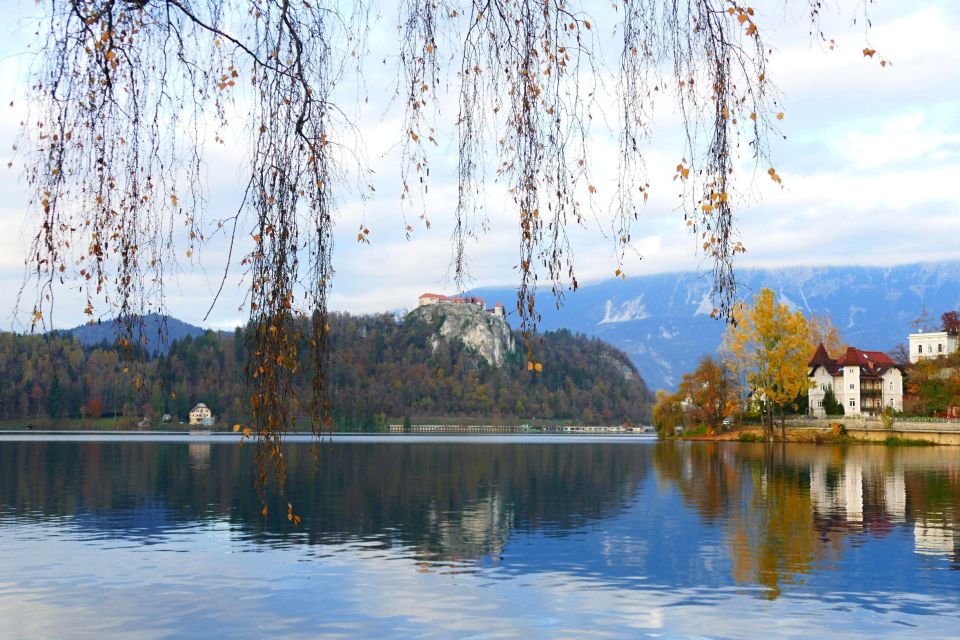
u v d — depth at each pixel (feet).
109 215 26.37
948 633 53.72
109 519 107.76
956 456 248.93
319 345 25.49
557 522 105.40
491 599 62.90
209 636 53.16
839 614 58.39
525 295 25.13
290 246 24.41
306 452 310.04
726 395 415.44
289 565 75.72
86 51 24.97
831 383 423.64
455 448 364.58
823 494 138.51
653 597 63.57
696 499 132.67
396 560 78.43
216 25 25.41
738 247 24.84
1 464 215.31
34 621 56.49
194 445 358.64
